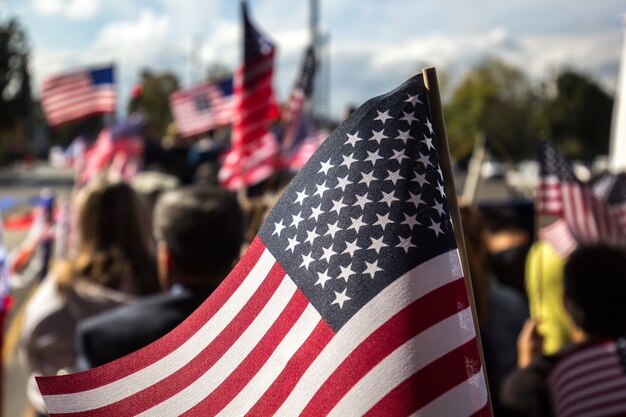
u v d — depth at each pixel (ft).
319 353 4.26
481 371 4.06
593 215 13.44
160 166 34.91
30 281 31.09
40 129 268.00
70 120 27.37
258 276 4.59
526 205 20.15
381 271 4.15
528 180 104.58
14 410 18.62
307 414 4.25
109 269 9.92
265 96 15.25
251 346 4.56
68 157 52.85
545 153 13.70
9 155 212.84
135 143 28.96
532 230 19.99
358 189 4.29
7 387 20.06
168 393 4.73
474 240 10.72
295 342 4.38
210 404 4.63
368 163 4.29
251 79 15.21
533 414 7.81
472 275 10.55
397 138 4.27
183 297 8.00
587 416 7.48
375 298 4.14
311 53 16.26
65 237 15.30
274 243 4.55
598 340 7.75
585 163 161.58
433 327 4.03
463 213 10.90
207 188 8.53
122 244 10.07
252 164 15.28
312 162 4.47
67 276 9.86
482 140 21.24
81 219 10.12
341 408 4.13
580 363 7.68
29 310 10.29
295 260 4.43
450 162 4.34
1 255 10.49
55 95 27.35
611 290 7.71
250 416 4.49
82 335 7.88
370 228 4.21
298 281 4.41
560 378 7.75
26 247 26.78
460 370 4.01
